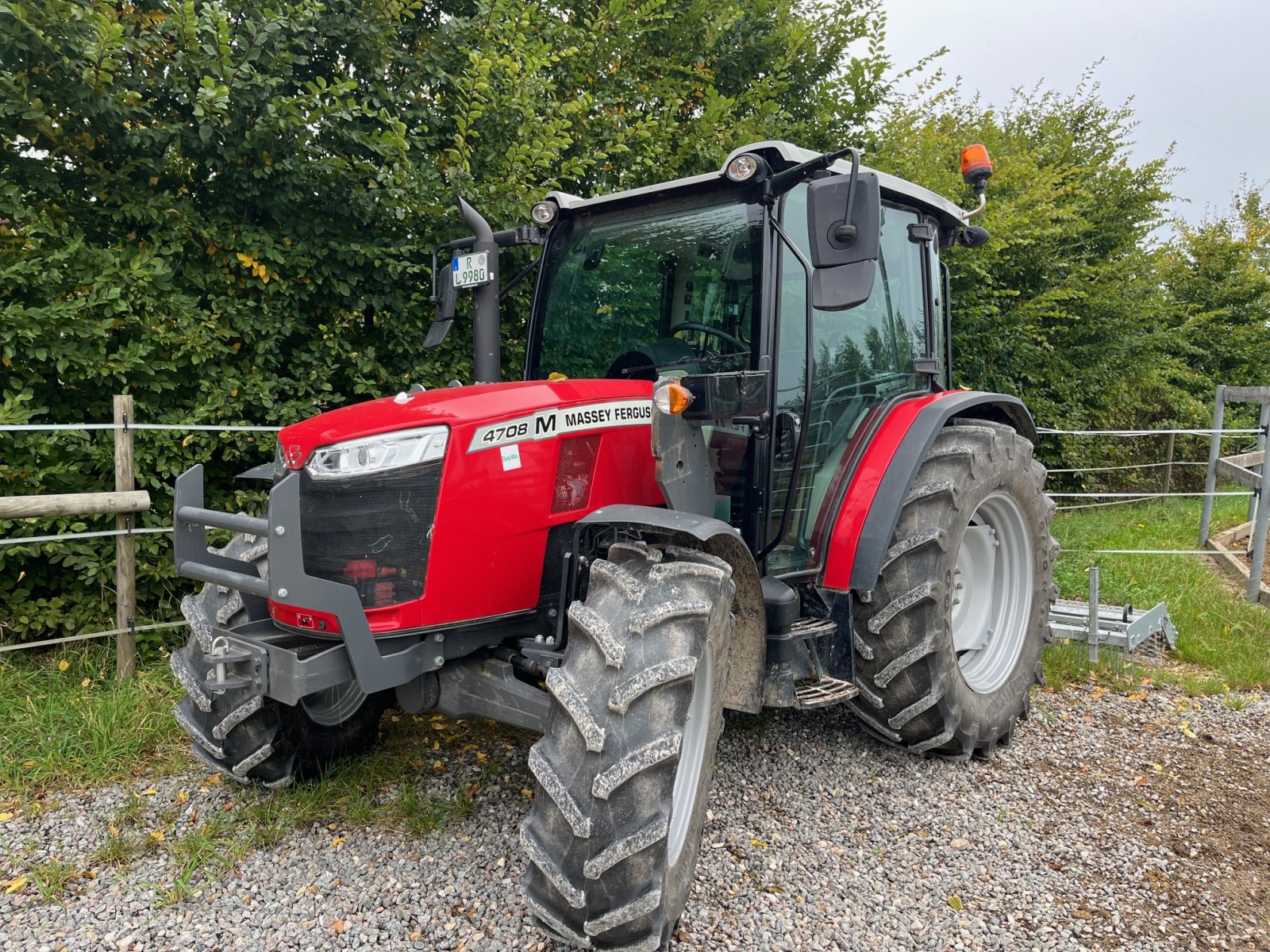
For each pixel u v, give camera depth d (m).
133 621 3.88
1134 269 10.37
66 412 4.09
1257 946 2.23
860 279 2.25
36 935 2.22
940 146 8.20
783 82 6.91
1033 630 3.58
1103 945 2.22
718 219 2.88
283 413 4.41
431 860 2.54
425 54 4.91
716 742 2.31
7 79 3.60
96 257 3.90
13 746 3.20
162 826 2.76
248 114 4.23
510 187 4.82
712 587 2.15
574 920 1.90
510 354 5.26
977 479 3.15
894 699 2.99
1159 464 10.09
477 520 2.32
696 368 2.89
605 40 5.97
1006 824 2.79
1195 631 4.74
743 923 2.26
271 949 2.17
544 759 1.96
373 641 2.21
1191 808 2.93
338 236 4.65
